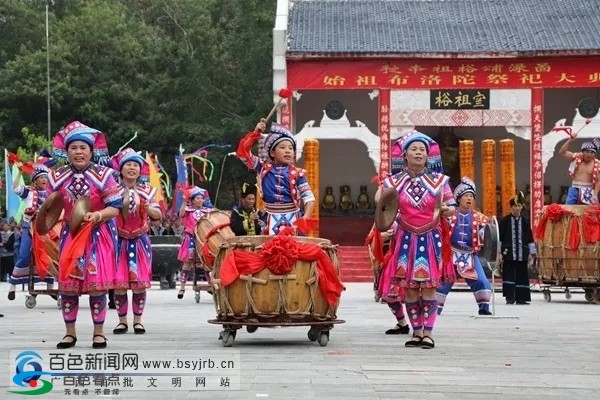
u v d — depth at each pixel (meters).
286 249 13.19
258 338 14.80
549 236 26.81
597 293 26.61
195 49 58.97
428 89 42.69
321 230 47.94
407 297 13.84
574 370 11.45
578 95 48.44
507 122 42.66
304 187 14.35
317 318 13.47
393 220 13.51
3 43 66.44
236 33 57.75
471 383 10.26
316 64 42.84
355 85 42.78
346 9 46.19
